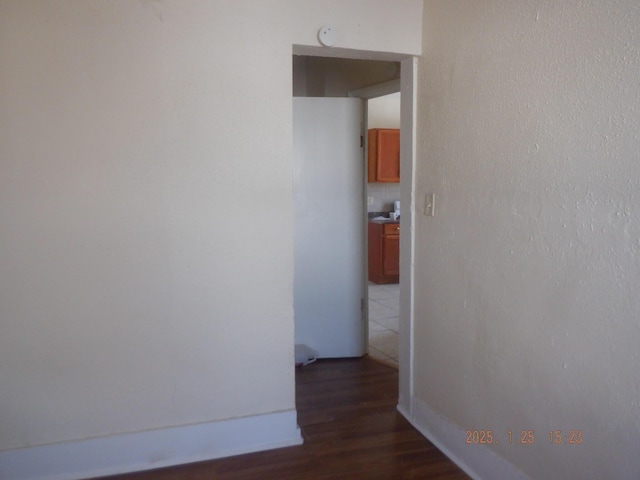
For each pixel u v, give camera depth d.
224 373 2.37
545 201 1.77
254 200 2.32
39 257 2.07
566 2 1.65
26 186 2.03
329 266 3.62
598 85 1.55
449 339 2.36
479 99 2.08
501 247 1.99
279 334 2.43
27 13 1.97
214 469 2.29
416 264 2.61
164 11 2.12
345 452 2.43
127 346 2.22
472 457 2.23
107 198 2.12
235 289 2.34
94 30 2.04
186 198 2.22
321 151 3.51
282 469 2.29
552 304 1.76
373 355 3.80
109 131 2.10
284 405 2.48
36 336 2.11
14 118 1.99
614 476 1.55
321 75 3.83
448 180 2.31
